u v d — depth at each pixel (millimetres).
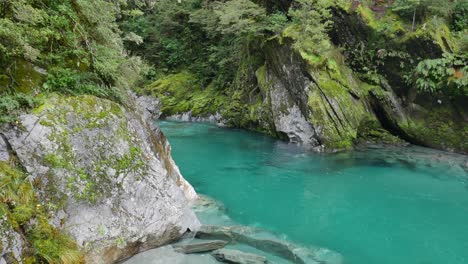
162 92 21688
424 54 12172
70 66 5672
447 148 11938
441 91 11828
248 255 5242
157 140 6910
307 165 10844
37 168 4289
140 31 25156
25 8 4621
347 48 13844
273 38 13867
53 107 4770
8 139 4250
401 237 6512
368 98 13383
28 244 3760
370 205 7938
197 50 23547
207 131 16250
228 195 8445
